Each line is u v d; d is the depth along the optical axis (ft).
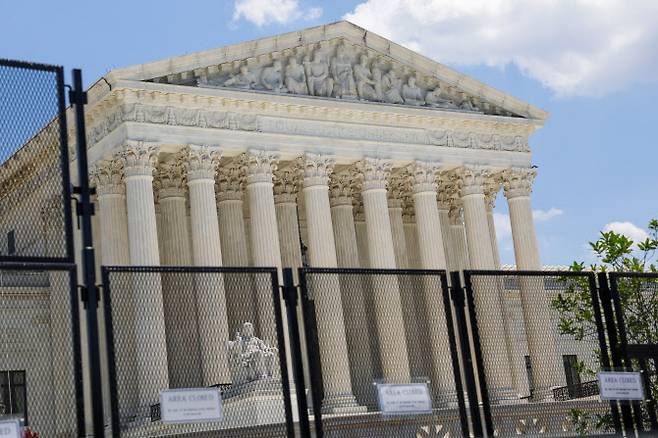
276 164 258.57
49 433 85.76
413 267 306.76
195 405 82.74
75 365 77.56
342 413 109.60
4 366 89.15
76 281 78.18
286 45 263.70
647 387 104.37
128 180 238.48
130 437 96.02
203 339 100.63
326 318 107.86
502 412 101.50
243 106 255.09
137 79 240.12
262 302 93.50
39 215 81.20
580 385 113.09
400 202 300.61
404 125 279.90
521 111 299.79
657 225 122.01
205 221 244.22
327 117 268.00
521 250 291.99
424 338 104.27
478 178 287.89
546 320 111.75
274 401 113.50
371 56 279.69
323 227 260.21
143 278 96.89
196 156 246.27
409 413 91.04
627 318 116.26
